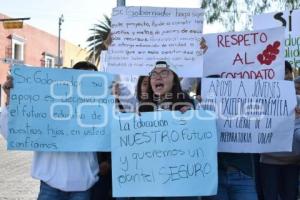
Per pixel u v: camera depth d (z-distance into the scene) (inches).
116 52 183.2
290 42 263.6
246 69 195.6
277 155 213.5
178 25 181.8
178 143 169.6
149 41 182.7
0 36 1423.5
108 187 199.6
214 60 197.9
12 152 643.5
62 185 174.6
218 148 181.6
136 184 169.8
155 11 181.8
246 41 195.0
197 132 169.8
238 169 186.4
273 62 192.5
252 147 181.9
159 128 170.1
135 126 170.7
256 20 269.7
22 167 486.0
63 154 175.5
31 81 173.8
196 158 169.3
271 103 182.1
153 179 169.5
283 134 183.0
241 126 181.8
